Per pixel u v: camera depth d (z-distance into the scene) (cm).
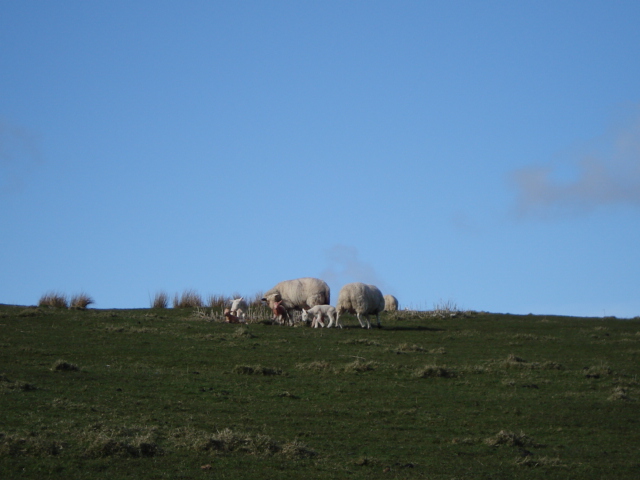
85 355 4559
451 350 5350
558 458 2898
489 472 2703
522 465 2819
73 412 3109
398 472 2620
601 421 3566
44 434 2712
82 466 2403
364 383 4150
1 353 4475
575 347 5638
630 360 5144
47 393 3434
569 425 3484
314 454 2773
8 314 6212
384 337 5841
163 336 5409
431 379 4328
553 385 4284
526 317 7588
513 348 5503
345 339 5597
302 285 6619
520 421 3512
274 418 3312
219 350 4934
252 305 7844
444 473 2656
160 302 7912
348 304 6269
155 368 4294
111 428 2852
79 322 5944
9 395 3309
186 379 4019
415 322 6962
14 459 2411
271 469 2531
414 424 3375
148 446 2606
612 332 6494
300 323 6512
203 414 3288
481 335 6097
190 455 2619
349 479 2488
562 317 7700
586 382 4381
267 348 5078
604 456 3012
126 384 3784
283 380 4144
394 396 3884
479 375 4488
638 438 3306
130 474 2364
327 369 4444
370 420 3397
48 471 2328
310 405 3616
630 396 4075
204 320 6512
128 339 5216
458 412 3625
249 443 2791
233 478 2402
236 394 3744
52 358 4406
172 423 3070
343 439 3053
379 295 6406
